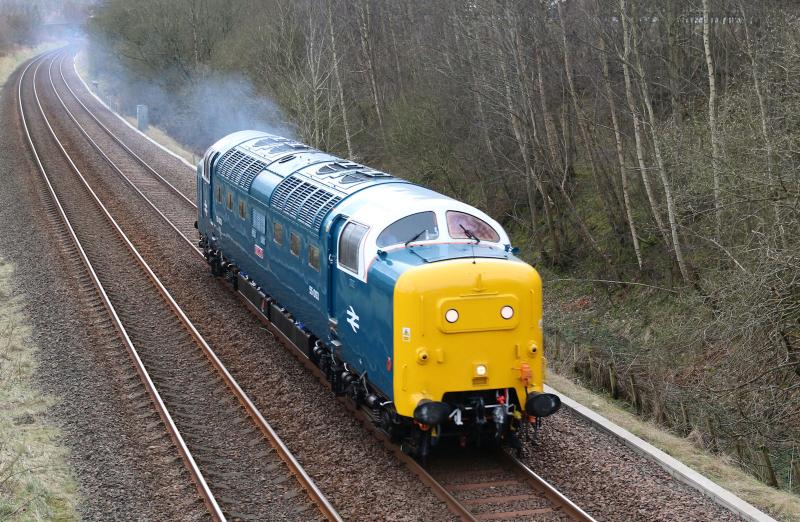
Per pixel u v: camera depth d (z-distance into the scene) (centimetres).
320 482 1083
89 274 2052
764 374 1488
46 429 1230
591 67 2377
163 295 1927
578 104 2417
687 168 1888
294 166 1614
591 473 1100
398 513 998
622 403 1537
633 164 2333
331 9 3531
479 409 1077
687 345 1778
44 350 1560
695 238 2109
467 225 1182
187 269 2166
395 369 1064
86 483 1072
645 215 2356
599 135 2366
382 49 3844
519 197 2889
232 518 980
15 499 1018
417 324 1041
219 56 4759
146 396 1358
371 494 1045
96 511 1003
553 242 2541
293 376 1463
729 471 1148
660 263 2192
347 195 1330
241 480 1095
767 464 1243
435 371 1052
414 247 1142
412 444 1135
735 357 1631
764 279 1419
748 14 2067
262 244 1644
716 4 2222
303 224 1390
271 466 1133
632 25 1945
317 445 1195
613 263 2336
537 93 2583
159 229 2572
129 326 1706
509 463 1123
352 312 1203
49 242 2348
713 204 1909
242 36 4528
